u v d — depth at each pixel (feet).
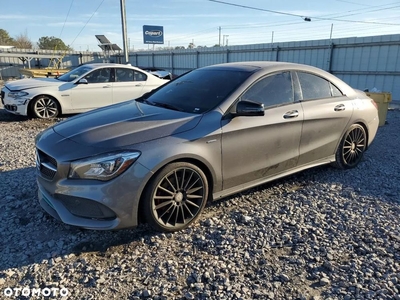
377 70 43.68
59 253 9.20
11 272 8.41
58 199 9.57
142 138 9.53
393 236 10.11
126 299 7.59
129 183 9.12
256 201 12.52
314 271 8.59
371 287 7.98
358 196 13.03
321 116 13.53
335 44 47.98
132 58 96.68
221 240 9.90
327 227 10.71
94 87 29.40
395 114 34.19
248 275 8.41
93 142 9.42
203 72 13.66
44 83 28.73
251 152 11.50
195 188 10.50
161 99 12.71
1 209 11.55
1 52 79.20
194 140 10.06
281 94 12.53
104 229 9.12
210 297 7.63
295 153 12.99
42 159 10.01
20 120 28.22
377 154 18.81
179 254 9.27
